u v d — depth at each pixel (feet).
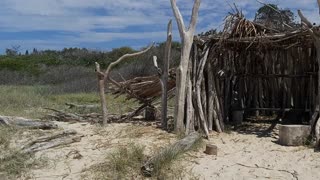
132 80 36.70
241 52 35.42
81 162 25.25
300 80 35.24
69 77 105.50
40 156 26.23
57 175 23.59
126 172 23.09
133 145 26.22
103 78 35.01
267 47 33.60
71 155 26.48
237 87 36.99
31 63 125.70
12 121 33.81
